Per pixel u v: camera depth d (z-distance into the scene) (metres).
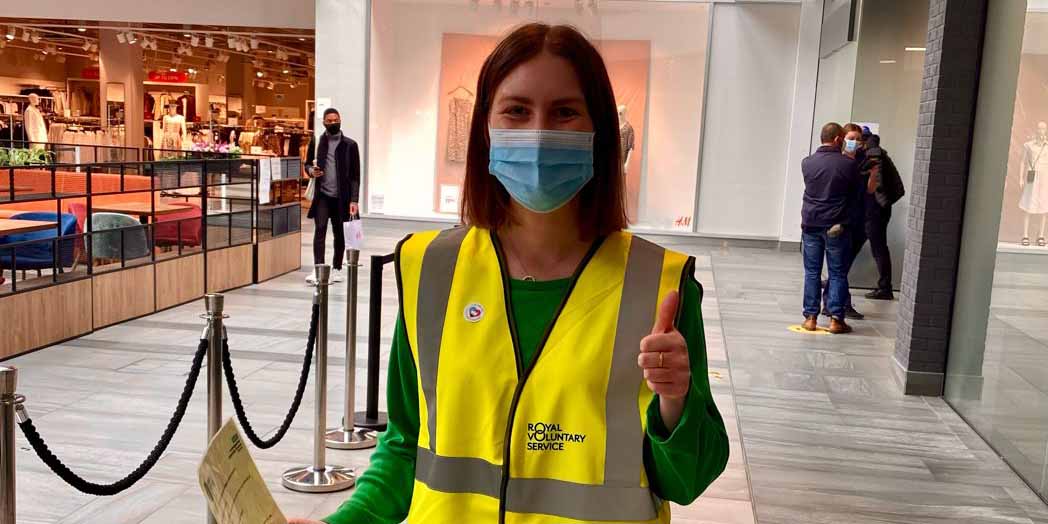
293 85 24.08
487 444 1.35
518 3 13.85
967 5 5.64
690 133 13.73
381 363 6.33
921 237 5.93
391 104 14.32
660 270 1.37
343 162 9.38
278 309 8.11
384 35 14.19
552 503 1.32
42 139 22.02
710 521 3.88
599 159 1.42
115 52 20.44
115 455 4.43
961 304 5.77
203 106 23.56
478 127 1.46
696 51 13.55
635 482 1.31
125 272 7.38
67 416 4.98
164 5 15.95
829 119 12.45
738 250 13.41
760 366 6.71
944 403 5.90
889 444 5.05
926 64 6.05
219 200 9.12
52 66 23.75
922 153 6.01
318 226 9.54
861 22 10.28
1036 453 4.39
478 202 1.46
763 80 13.45
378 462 1.51
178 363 6.16
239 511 1.20
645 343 1.20
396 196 14.52
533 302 1.38
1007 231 4.98
